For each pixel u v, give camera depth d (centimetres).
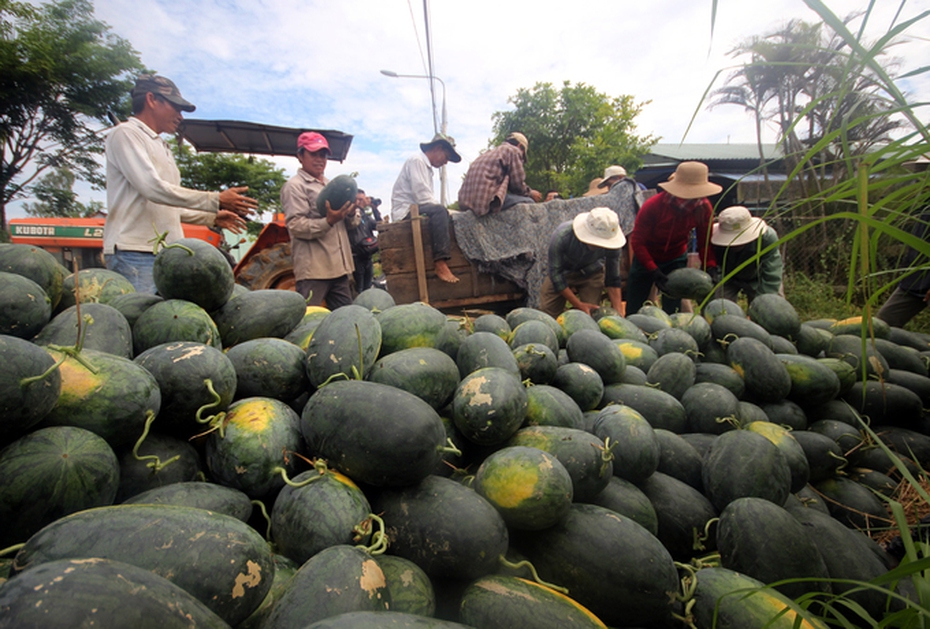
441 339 298
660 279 673
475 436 227
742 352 366
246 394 243
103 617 96
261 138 1038
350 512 176
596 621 160
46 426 175
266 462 202
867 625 204
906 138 112
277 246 856
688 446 277
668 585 184
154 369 205
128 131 466
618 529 192
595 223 626
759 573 195
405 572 166
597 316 574
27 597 96
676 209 659
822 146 129
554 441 225
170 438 212
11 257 246
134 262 486
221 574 133
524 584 169
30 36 2191
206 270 267
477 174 679
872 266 141
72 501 159
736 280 691
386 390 197
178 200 472
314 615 134
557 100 2922
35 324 221
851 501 301
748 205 1293
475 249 690
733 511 214
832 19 108
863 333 143
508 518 193
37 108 2339
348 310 263
